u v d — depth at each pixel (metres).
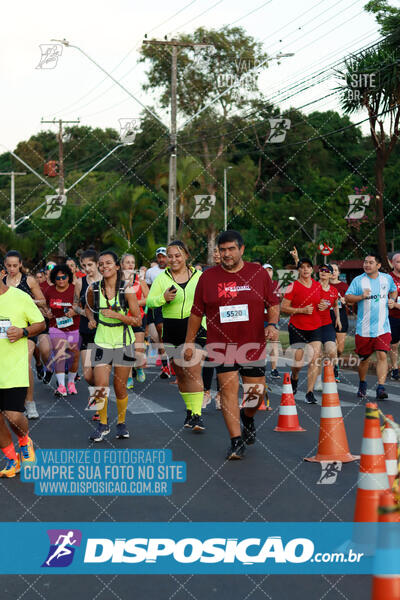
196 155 55.28
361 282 10.31
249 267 6.79
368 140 64.62
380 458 4.34
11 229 58.25
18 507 5.33
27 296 6.11
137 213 50.19
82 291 8.91
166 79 49.44
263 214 61.66
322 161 64.62
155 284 8.36
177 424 8.60
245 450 7.09
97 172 60.88
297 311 9.91
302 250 58.38
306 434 7.92
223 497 5.50
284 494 5.55
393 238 55.88
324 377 6.73
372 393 11.00
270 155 61.41
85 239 52.72
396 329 12.42
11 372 6.12
